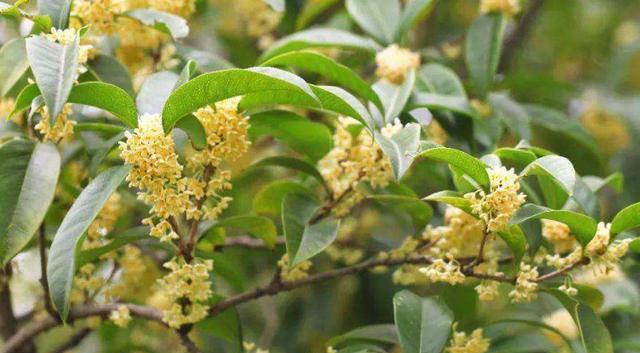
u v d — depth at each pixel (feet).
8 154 3.91
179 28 4.13
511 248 3.94
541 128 5.33
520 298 3.93
